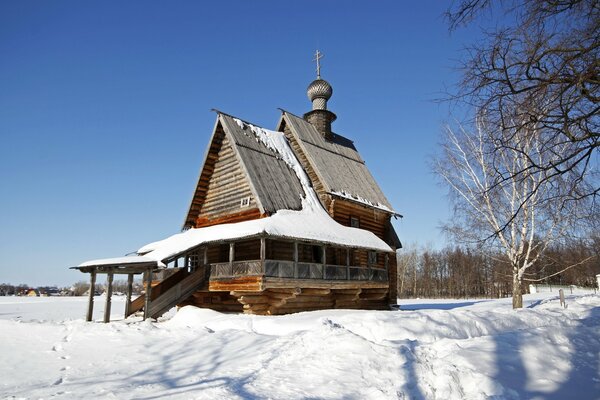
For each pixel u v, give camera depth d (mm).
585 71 5559
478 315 12766
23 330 13148
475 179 21953
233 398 6230
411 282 85312
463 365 7352
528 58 6016
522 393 6387
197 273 18734
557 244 21047
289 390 6555
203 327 13492
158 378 8359
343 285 20297
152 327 13383
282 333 12656
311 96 30219
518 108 6445
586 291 49156
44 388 7910
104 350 11148
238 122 23172
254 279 16656
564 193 7375
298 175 23391
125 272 17328
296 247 18188
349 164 28125
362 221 25422
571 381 6914
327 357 7879
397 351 7980
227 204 21875
